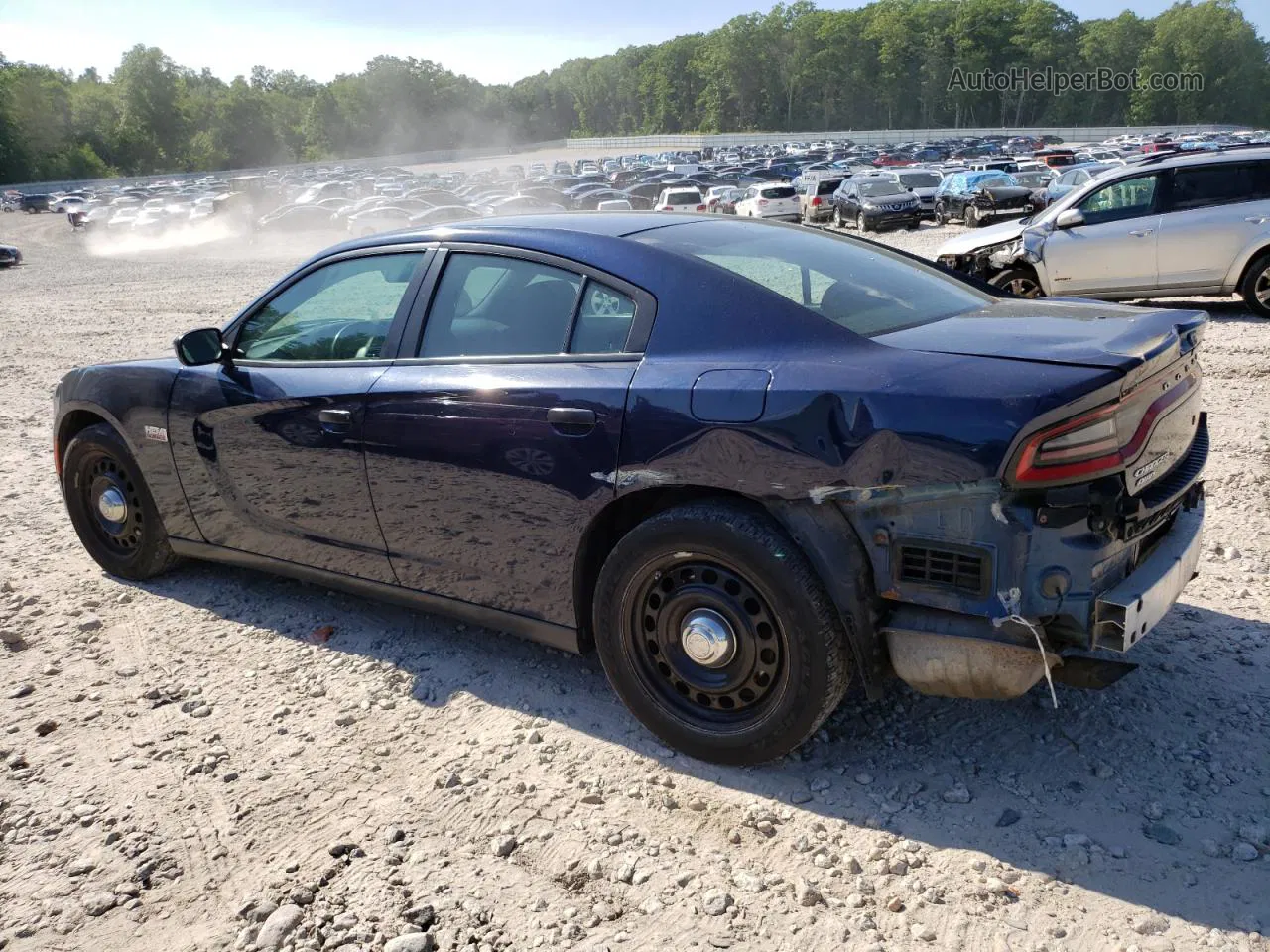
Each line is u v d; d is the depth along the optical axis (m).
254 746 3.25
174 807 2.93
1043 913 2.35
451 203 45.47
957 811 2.74
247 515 4.04
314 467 3.71
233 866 2.67
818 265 3.30
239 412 3.90
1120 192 10.58
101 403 4.39
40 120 141.50
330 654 3.87
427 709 3.44
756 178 60.88
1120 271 10.55
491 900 2.49
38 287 25.34
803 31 187.62
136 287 23.16
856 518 2.63
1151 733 3.05
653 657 3.07
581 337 3.15
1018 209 27.16
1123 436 2.50
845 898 2.44
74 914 2.52
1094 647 2.48
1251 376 7.67
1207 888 2.40
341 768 3.10
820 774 2.95
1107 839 2.60
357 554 3.74
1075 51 177.62
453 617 3.59
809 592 2.66
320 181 86.50
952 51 180.88
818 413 2.61
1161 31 166.62
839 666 2.72
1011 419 2.39
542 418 3.08
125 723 3.43
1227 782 2.80
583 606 3.24
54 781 3.10
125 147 154.00
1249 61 164.25
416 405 3.38
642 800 2.87
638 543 2.92
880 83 184.50
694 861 2.60
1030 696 3.29
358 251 3.81
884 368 2.62
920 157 91.44
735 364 2.81
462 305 3.44
